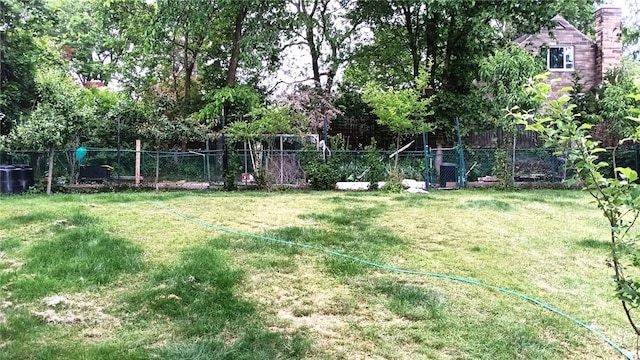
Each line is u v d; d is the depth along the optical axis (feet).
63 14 83.82
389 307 12.00
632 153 42.04
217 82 60.85
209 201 31.12
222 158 42.16
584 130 7.48
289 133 41.70
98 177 41.39
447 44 54.24
